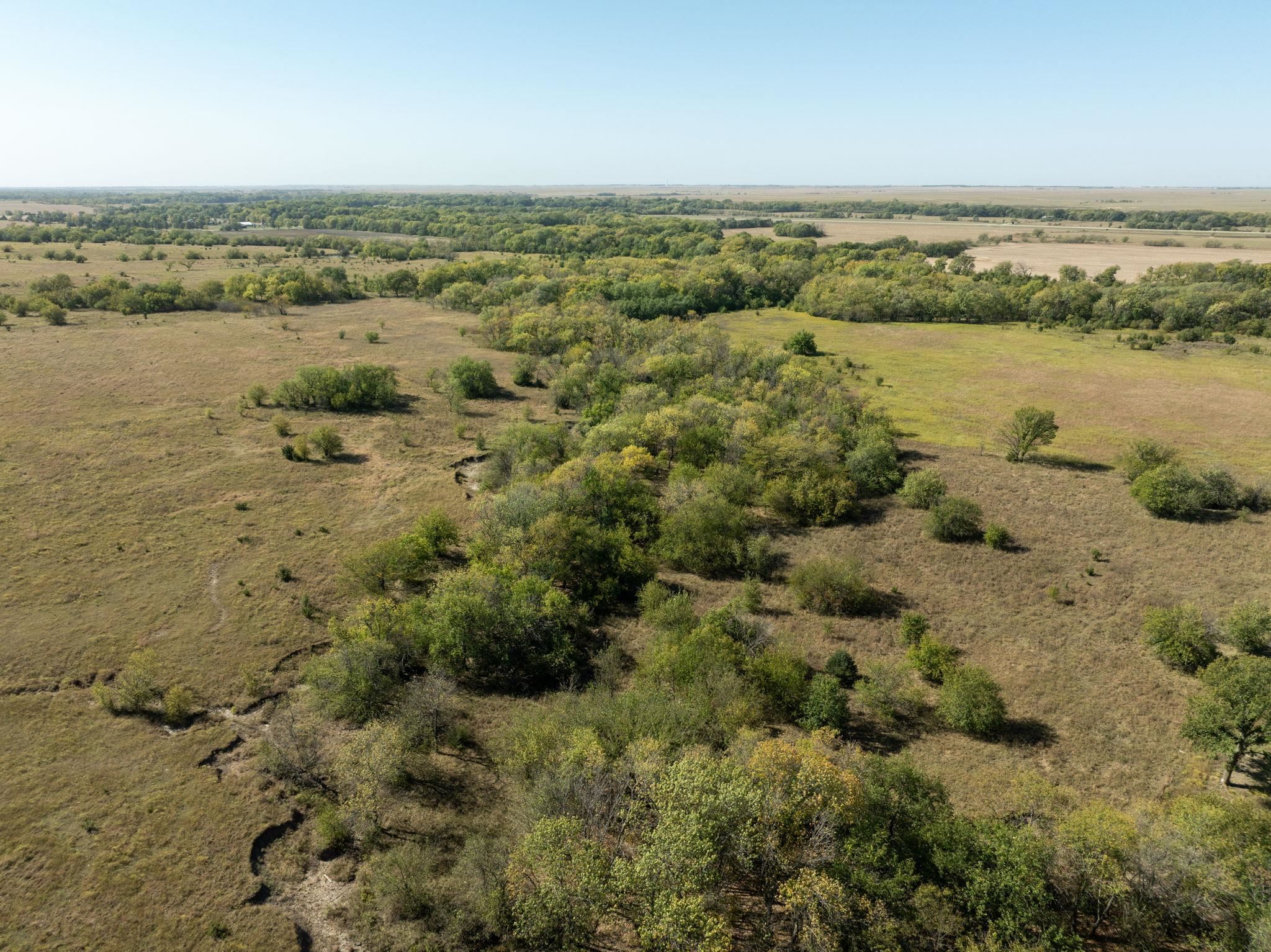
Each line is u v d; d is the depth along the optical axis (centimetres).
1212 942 2450
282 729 3538
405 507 6216
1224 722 3278
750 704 3712
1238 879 2464
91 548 5269
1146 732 3694
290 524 5806
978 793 3294
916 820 2812
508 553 5000
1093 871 2530
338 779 3353
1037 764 3503
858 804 2736
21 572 4906
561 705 3772
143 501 6056
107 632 4347
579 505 5591
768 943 2545
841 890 2412
